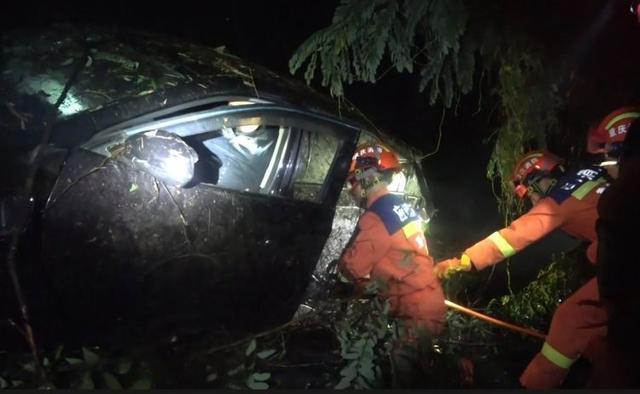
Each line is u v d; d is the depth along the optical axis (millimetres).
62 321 3076
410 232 3729
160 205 3283
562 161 4086
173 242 3322
